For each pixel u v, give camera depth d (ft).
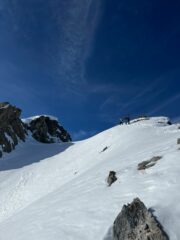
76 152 165.17
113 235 37.73
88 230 40.65
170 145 68.08
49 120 325.21
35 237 44.14
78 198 55.77
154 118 185.37
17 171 165.07
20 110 268.21
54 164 160.56
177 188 42.39
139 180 51.06
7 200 124.98
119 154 98.17
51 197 72.69
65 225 44.37
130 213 37.88
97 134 177.78
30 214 61.87
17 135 247.91
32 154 208.85
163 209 38.17
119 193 48.83
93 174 75.41
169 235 34.09
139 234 35.37
